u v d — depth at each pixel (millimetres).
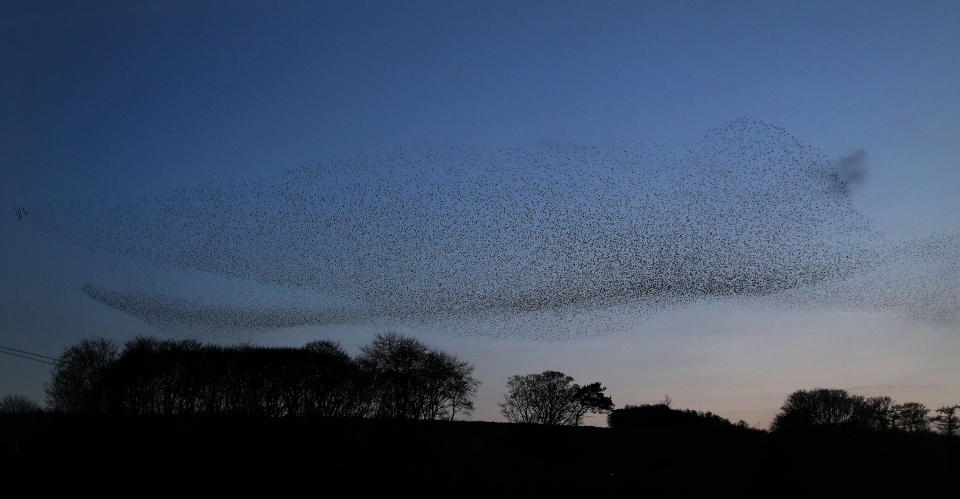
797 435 88438
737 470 80375
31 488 54594
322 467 68688
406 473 70062
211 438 70125
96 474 59406
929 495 69125
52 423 68688
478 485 67625
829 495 69750
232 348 83562
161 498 55750
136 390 77562
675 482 73562
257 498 58656
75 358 78938
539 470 77625
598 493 67188
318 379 85500
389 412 90125
